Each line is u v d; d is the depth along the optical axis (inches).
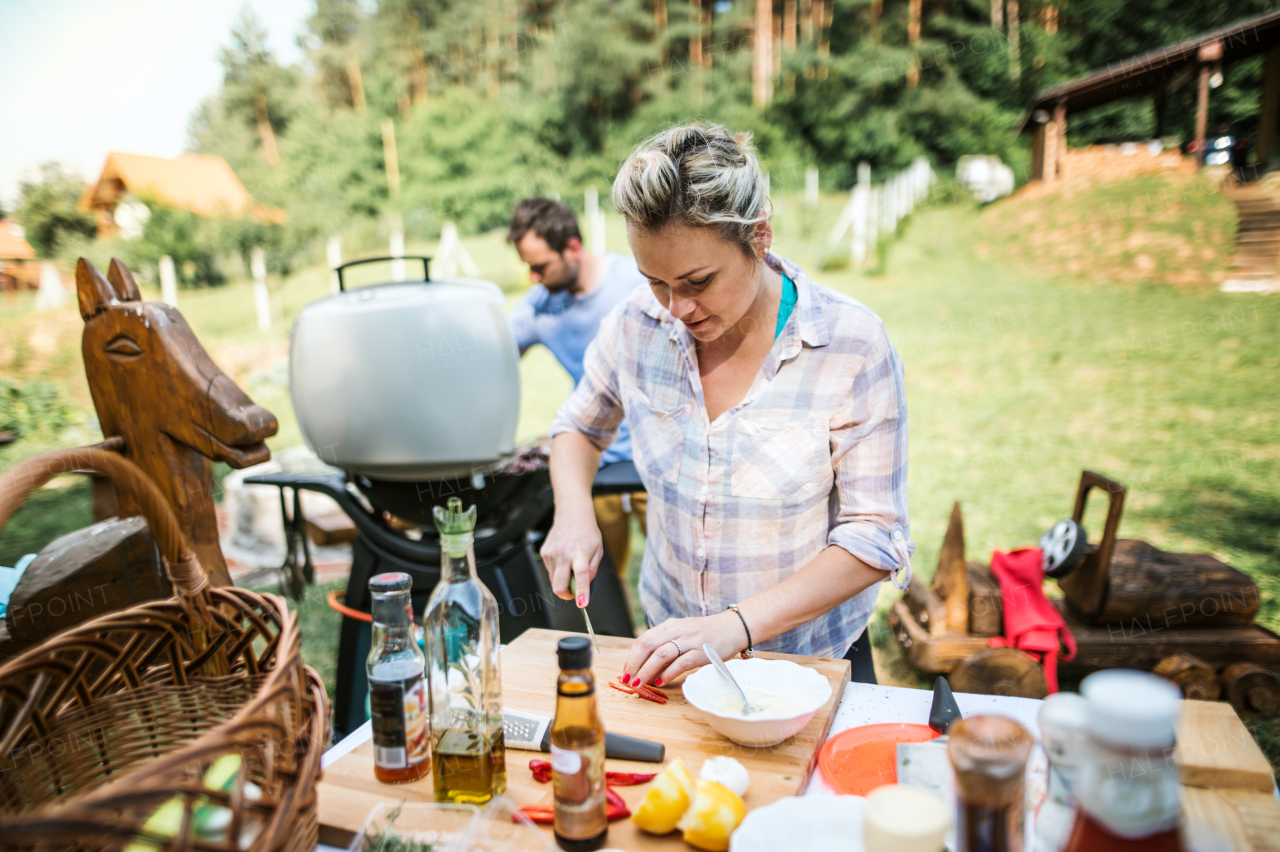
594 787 34.5
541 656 54.5
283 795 29.8
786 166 650.2
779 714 42.3
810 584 50.0
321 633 137.3
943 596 110.9
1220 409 253.0
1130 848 21.9
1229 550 161.2
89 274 66.9
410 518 78.3
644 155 45.9
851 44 761.0
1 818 22.7
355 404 69.4
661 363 57.5
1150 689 22.2
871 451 52.9
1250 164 471.8
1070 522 110.0
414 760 40.5
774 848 32.4
